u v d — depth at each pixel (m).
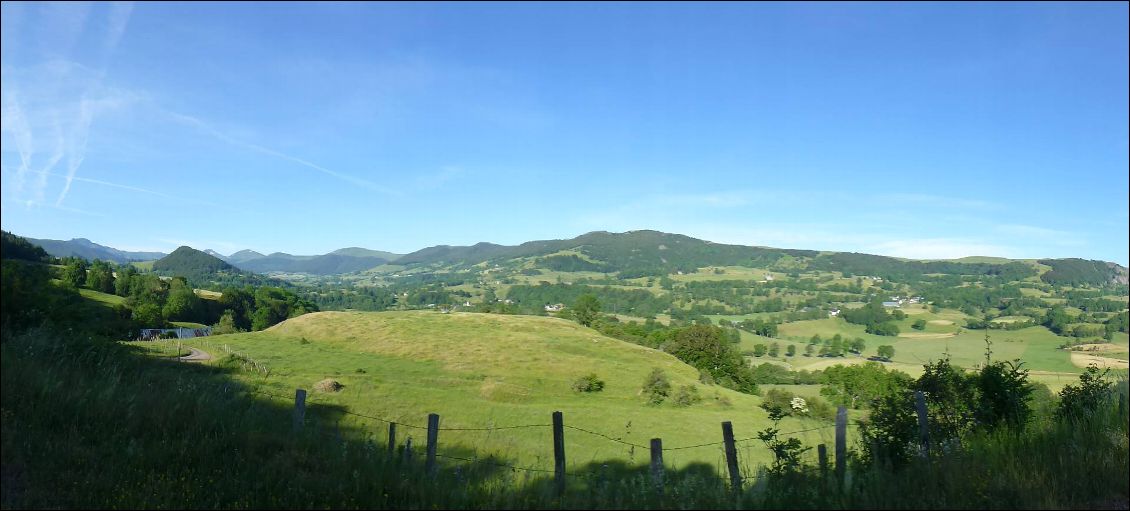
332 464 7.47
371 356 72.44
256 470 6.98
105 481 6.14
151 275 114.69
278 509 5.97
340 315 97.38
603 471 9.08
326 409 30.95
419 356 73.50
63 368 9.27
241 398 11.63
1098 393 9.66
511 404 47.00
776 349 138.50
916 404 9.20
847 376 65.56
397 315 103.00
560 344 84.81
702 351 92.94
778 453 8.73
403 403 41.69
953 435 9.36
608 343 88.88
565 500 6.64
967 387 10.05
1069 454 7.44
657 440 7.49
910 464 7.79
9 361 8.42
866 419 9.65
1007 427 9.29
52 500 5.62
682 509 6.32
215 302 121.50
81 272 93.62
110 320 13.20
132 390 9.26
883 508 6.12
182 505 5.82
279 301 131.00
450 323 98.00
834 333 162.25
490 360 72.94
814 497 6.65
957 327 136.88
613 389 61.47
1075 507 5.99
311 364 60.75
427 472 7.70
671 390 57.56
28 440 6.75
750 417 46.91
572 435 34.22
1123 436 7.76
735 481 7.64
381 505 6.22
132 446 7.11
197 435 7.89
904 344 127.44
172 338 66.62
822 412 48.88
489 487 7.31
